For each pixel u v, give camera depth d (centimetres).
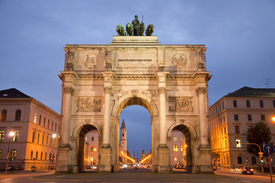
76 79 4484
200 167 4069
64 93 4359
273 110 7144
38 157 6788
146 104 4609
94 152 11469
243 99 7262
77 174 3759
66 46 4619
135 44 4659
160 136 4134
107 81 4288
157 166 4166
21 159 5950
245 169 4994
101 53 4628
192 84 4478
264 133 5775
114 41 4781
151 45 4662
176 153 10406
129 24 4978
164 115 4188
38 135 6806
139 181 2680
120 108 4594
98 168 4112
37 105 6669
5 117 6188
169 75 4400
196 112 4375
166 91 4444
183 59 4600
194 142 4259
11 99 6203
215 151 8056
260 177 3878
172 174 3756
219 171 6075
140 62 4569
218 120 7881
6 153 5984
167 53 4628
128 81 4466
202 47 4616
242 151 6912
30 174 4416
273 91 7794
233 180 3009
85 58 4609
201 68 4378
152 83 4462
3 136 6091
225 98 7288
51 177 3164
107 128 4150
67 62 4422
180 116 4356
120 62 4572
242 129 7069
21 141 6034
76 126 4319
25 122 6134
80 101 4416
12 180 2923
